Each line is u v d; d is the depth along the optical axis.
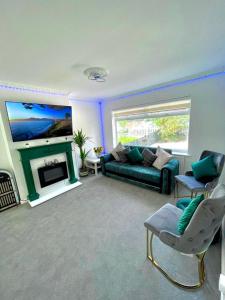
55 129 3.13
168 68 2.25
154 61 1.98
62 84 2.71
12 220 2.28
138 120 3.94
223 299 0.82
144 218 2.12
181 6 1.06
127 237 1.79
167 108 3.30
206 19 1.20
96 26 1.22
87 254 1.58
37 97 2.92
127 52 1.70
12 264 1.52
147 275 1.32
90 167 4.25
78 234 1.89
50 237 1.87
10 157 2.65
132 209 2.35
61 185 3.36
